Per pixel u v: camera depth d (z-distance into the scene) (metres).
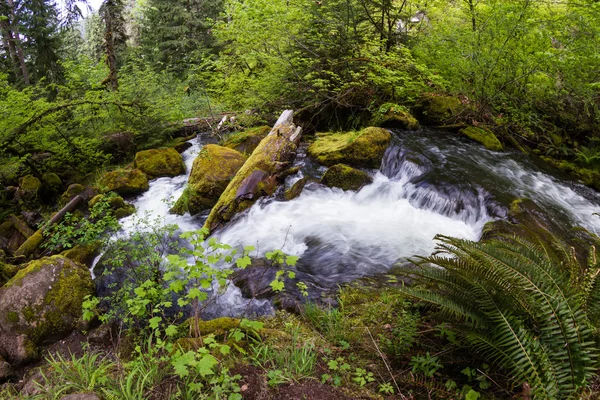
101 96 10.37
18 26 15.13
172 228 5.22
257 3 10.09
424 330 3.37
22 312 4.18
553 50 8.30
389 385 2.92
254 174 7.20
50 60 16.33
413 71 9.78
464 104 9.91
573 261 3.59
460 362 3.00
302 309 4.20
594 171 8.81
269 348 3.35
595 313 2.79
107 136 10.18
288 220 6.67
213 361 2.45
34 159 9.25
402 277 4.78
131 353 3.66
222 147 8.48
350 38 9.62
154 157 9.54
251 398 2.79
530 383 2.39
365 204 7.28
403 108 9.73
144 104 10.08
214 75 12.37
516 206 6.11
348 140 8.44
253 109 10.89
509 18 8.57
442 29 10.07
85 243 5.97
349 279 4.87
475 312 2.92
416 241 5.83
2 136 8.08
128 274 4.98
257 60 11.41
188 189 7.70
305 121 10.74
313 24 9.87
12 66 17.53
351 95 10.12
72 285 4.59
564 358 2.40
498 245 3.27
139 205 8.23
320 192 7.51
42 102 8.58
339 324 3.77
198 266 3.02
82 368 3.15
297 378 2.99
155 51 19.08
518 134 9.77
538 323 2.64
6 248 6.89
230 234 6.49
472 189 6.71
